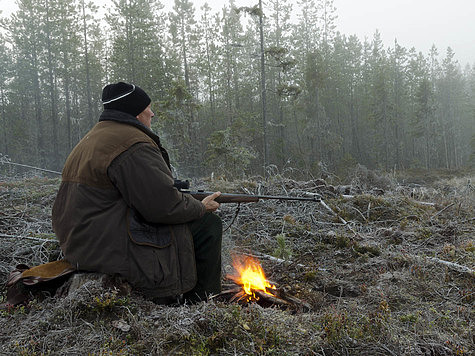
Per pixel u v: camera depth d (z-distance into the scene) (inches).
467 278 129.5
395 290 118.7
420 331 92.2
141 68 1589.6
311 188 266.8
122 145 93.3
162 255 94.6
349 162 1647.4
